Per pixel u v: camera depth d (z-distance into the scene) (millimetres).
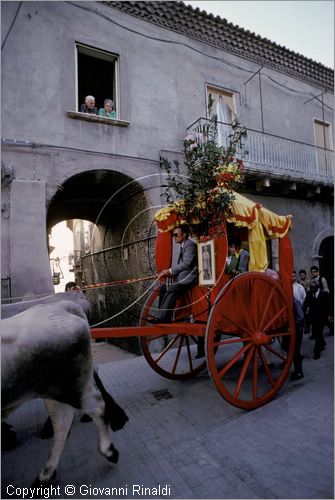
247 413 3982
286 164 10141
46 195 6656
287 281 5102
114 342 10250
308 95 11516
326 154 11281
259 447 3160
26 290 6180
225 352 7043
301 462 2818
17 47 6652
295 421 3586
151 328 3998
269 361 6000
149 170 7883
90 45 7449
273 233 5066
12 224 6223
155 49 8391
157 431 3748
